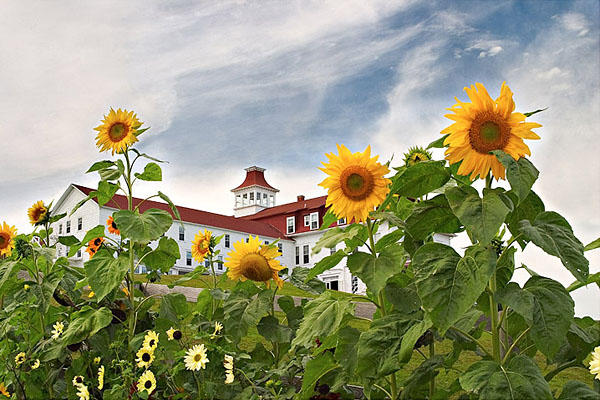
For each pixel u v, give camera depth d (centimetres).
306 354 362
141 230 365
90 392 389
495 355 235
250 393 335
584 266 211
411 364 598
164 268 443
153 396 339
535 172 215
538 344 205
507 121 225
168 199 396
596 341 238
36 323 444
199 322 423
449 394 254
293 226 4622
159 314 400
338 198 261
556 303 211
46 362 410
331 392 292
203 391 349
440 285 212
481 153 226
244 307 380
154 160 400
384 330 240
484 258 214
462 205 219
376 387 284
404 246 278
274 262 389
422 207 257
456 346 263
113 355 402
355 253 260
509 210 213
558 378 550
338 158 261
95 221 3484
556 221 235
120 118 399
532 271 268
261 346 412
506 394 198
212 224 4022
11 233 457
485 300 266
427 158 304
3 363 393
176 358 348
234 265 393
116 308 413
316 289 393
